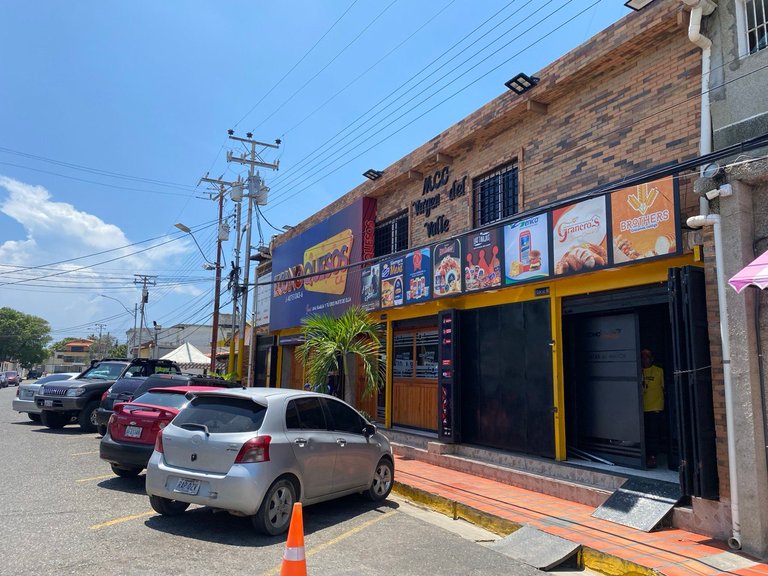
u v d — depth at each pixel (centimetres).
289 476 654
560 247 887
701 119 709
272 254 2194
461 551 609
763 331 621
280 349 2105
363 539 638
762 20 667
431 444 1126
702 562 552
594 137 911
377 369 1291
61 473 910
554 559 578
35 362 8950
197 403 691
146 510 707
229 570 508
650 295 782
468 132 1173
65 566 498
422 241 1344
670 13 776
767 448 598
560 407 901
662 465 852
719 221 654
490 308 1068
